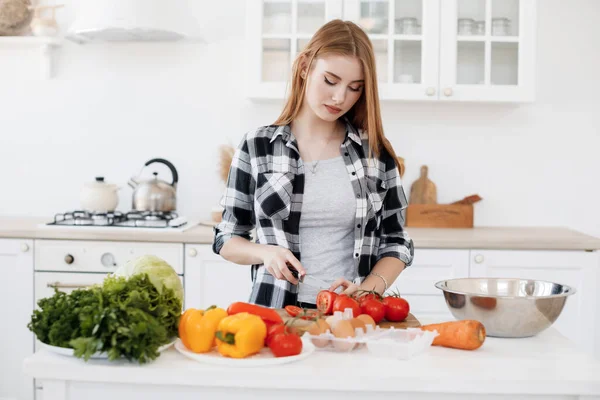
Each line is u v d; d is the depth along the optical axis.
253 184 2.05
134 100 3.83
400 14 3.42
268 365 1.44
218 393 1.42
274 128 2.07
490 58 3.43
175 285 1.71
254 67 3.44
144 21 3.32
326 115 1.94
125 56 3.82
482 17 3.43
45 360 1.44
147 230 3.27
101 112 3.85
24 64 3.85
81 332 1.44
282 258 1.82
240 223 2.07
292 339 1.47
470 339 1.54
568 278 3.20
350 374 1.39
